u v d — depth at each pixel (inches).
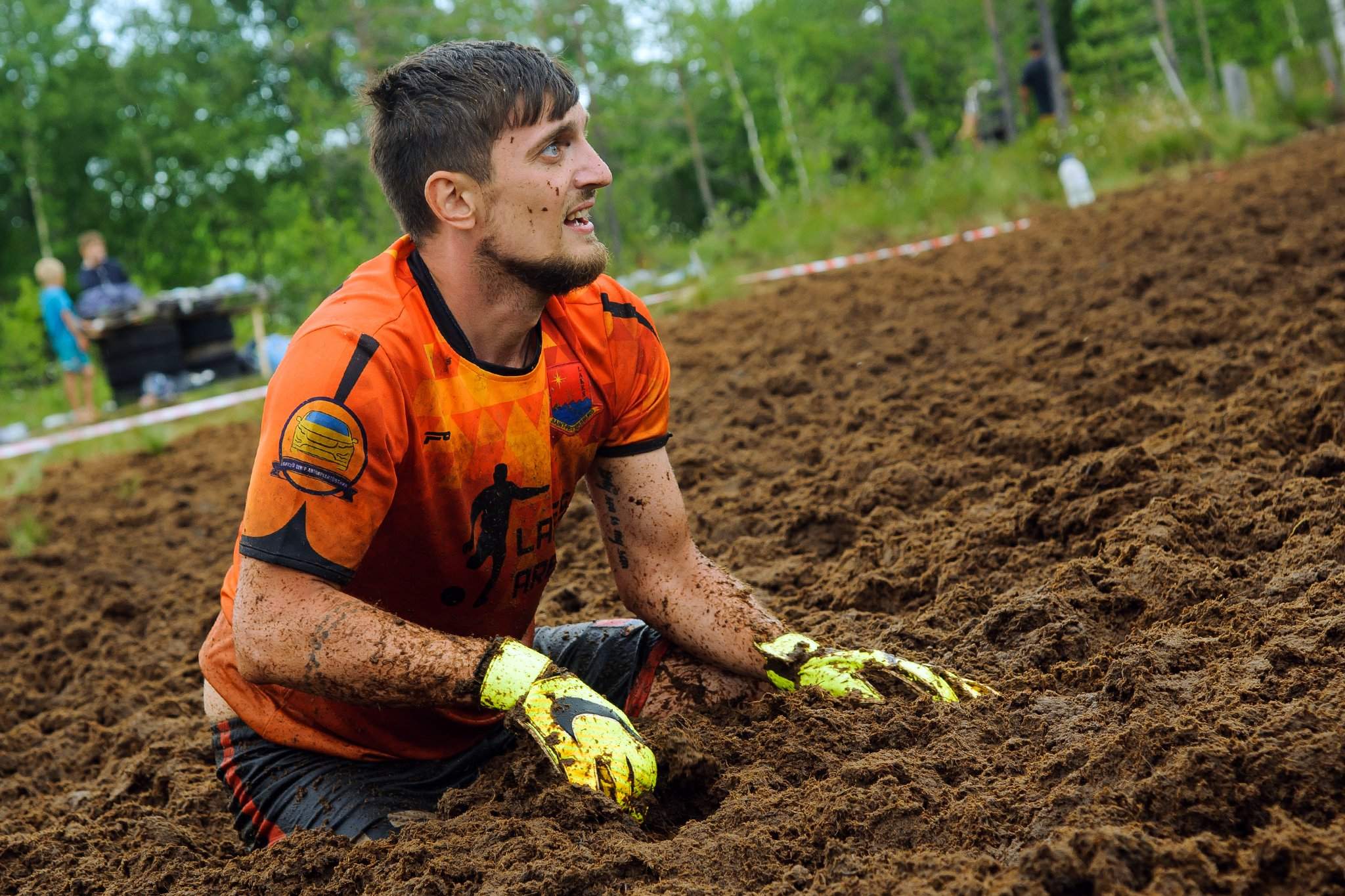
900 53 1493.6
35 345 663.1
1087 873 68.9
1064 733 89.1
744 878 80.3
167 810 116.1
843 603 134.9
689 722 101.9
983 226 494.3
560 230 85.7
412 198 86.7
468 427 88.6
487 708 89.1
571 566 175.0
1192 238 297.0
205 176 1229.7
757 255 579.8
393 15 816.9
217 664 98.7
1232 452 143.8
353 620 85.4
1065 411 186.7
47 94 1206.9
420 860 84.9
